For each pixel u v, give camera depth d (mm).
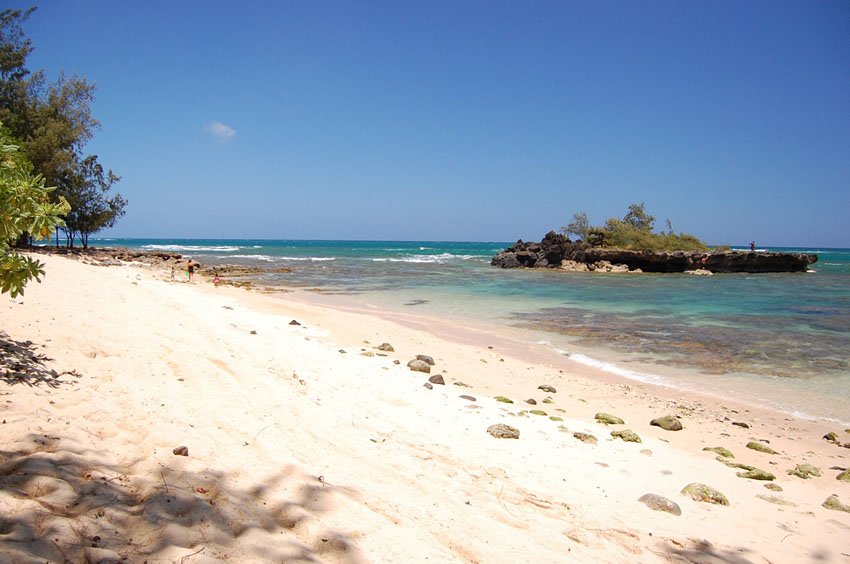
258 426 5340
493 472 5281
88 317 8492
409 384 8758
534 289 31719
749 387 11148
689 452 7234
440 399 8078
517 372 11758
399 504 4180
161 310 11102
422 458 5352
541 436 6930
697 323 19391
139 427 4637
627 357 13758
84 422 4414
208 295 19906
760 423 9008
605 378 11703
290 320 15492
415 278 38875
